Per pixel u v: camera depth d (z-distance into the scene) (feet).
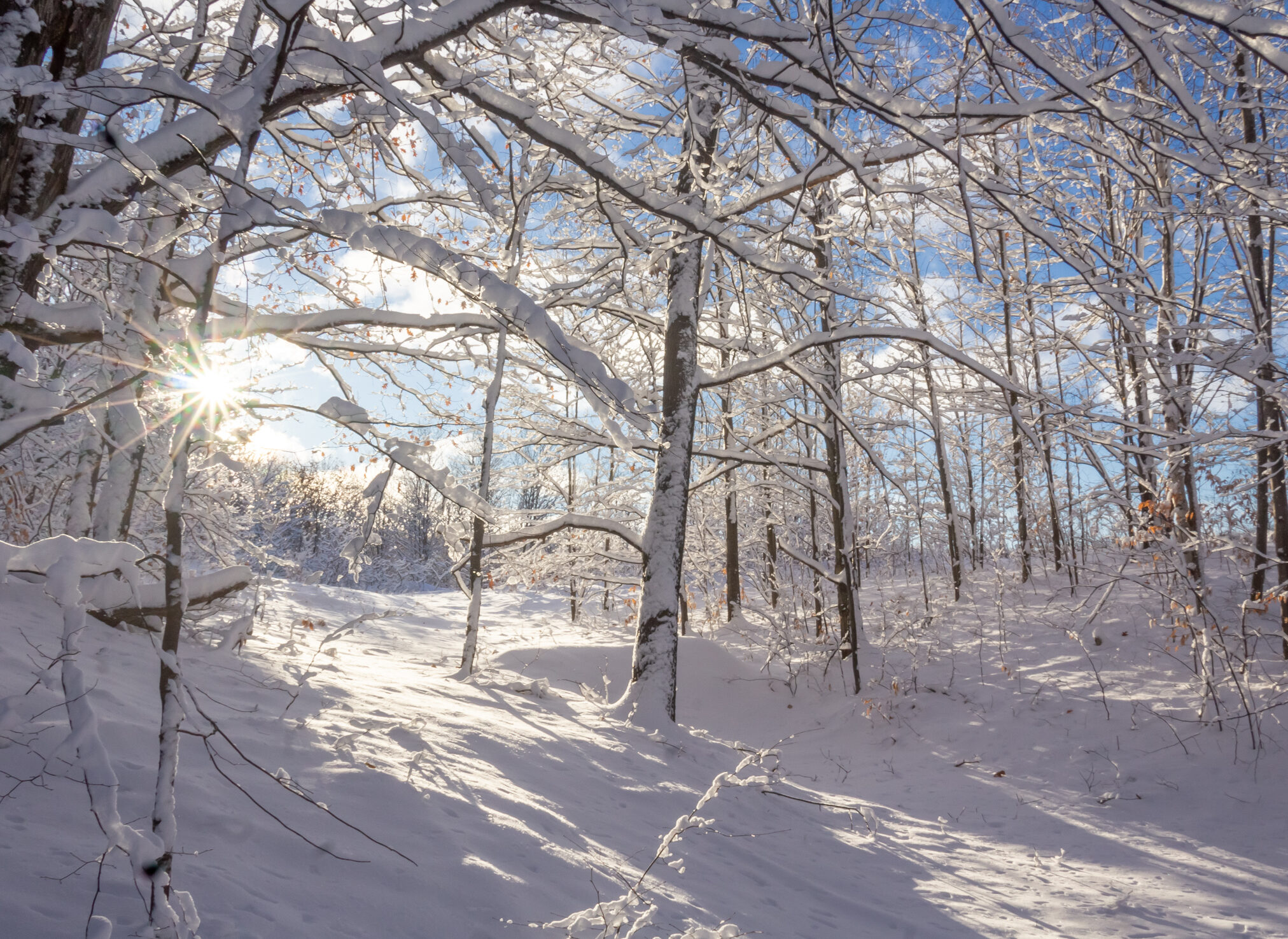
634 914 12.40
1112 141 24.18
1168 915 18.24
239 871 9.82
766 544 62.39
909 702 38.27
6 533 25.26
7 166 9.73
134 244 8.00
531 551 49.78
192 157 10.55
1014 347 51.34
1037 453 21.13
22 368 7.11
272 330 14.89
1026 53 10.19
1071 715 33.24
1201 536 32.71
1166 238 37.91
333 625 50.78
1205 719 29.78
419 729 17.94
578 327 35.58
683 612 54.65
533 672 41.57
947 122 15.16
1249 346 24.47
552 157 16.31
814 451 65.92
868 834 23.04
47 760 10.62
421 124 10.36
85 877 8.63
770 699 42.52
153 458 23.82
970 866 21.43
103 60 11.09
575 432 39.93
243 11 14.20
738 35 11.41
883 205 26.11
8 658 14.14
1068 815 25.89
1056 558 54.39
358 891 10.40
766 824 21.27
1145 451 20.48
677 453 34.04
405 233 9.01
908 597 58.90
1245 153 12.80
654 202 13.92
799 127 12.50
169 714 6.49
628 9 10.54
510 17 14.93
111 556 6.97
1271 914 18.38
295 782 12.84
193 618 20.36
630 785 20.40
